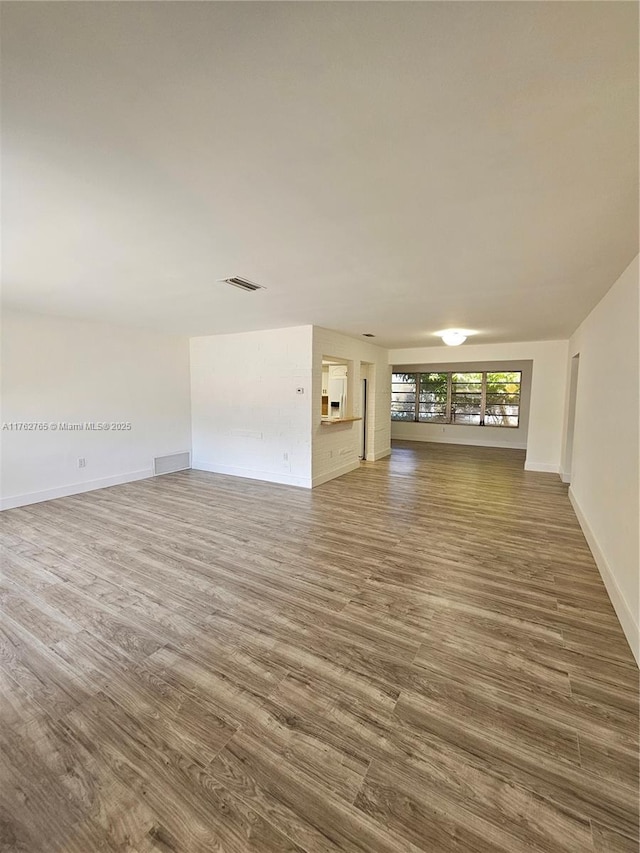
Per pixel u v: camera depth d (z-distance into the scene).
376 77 1.06
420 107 1.18
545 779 1.43
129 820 1.29
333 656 2.09
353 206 1.84
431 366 10.52
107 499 4.95
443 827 1.27
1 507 4.48
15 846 1.22
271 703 1.77
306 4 0.86
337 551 3.41
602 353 3.42
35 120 1.24
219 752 1.53
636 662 2.04
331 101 1.15
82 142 1.36
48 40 0.96
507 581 2.90
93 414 5.32
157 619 2.41
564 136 1.31
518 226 2.04
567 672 1.97
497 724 1.66
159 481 5.91
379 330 5.63
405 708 1.75
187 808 1.33
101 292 3.51
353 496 5.14
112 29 0.93
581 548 3.50
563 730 1.63
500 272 2.81
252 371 5.94
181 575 2.97
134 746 1.55
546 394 6.61
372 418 7.65
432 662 2.04
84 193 1.72
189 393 6.73
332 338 5.84
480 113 1.20
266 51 0.99
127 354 5.70
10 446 4.52
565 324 4.88
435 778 1.43
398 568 3.10
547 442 6.66
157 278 3.04
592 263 2.58
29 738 1.59
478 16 0.89
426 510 4.56
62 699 1.79
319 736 1.60
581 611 2.51
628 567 2.30
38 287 3.34
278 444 5.79
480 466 7.20
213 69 1.04
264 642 2.20
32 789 1.39
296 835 1.25
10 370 4.47
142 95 1.13
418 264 2.65
